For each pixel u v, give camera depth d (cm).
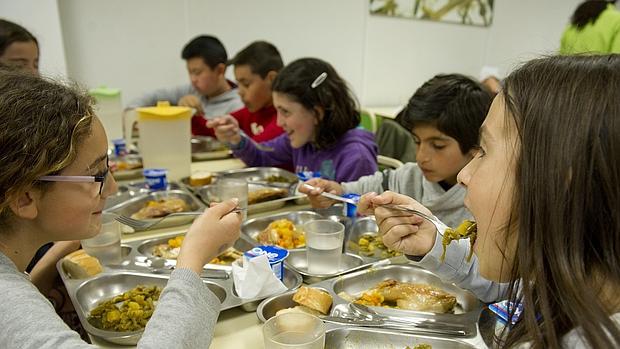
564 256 46
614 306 47
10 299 63
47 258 125
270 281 102
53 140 64
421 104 135
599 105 45
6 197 64
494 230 57
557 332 49
